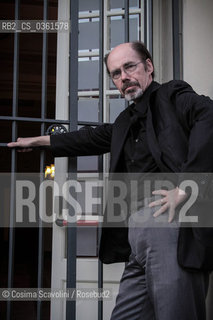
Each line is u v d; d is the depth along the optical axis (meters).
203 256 1.21
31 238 10.53
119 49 1.58
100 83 2.06
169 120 1.37
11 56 5.50
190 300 1.25
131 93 1.54
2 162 9.54
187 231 1.26
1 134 9.06
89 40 2.46
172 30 2.22
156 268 1.29
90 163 2.37
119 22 2.46
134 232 1.38
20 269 5.86
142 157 1.45
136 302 1.48
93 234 2.31
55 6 3.36
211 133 1.23
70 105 1.99
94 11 2.50
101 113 2.05
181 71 2.30
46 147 1.86
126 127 1.59
